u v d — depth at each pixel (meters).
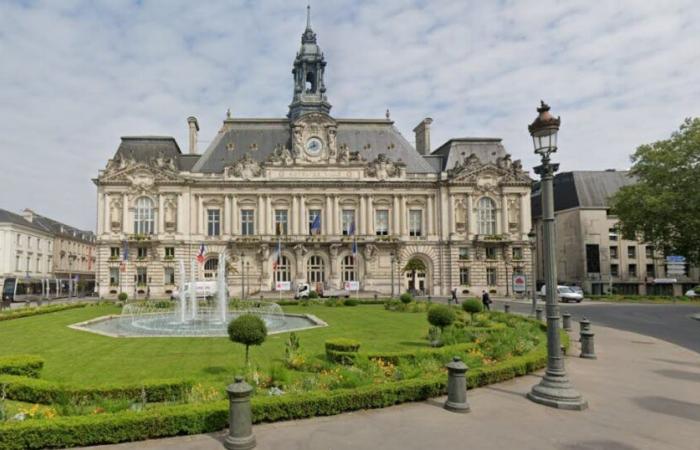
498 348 19.20
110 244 72.38
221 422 11.58
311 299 57.44
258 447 10.54
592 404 13.66
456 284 76.56
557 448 10.42
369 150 80.38
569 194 89.69
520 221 78.00
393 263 75.50
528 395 14.25
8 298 66.75
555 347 13.95
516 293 75.25
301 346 23.11
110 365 18.91
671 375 17.47
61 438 10.41
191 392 13.23
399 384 13.72
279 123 81.38
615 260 85.62
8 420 10.88
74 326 32.06
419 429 11.61
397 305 46.22
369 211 76.62
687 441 10.80
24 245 91.31
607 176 90.12
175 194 73.56
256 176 75.50
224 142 78.88
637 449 10.34
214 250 73.88
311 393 12.79
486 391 14.99
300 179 75.69
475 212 78.19
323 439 10.98
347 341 19.50
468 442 10.77
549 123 14.33
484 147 82.50
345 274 75.88
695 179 59.91
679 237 62.41
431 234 77.75
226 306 47.62
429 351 18.34
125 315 41.75
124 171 73.00
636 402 13.88
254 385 14.30
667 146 63.47
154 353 21.47
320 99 80.31
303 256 74.69
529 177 78.56
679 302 61.31
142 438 10.96
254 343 17.48
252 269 74.00
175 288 72.31
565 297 62.47
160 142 77.94
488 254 77.81
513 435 11.20
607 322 36.38
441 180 77.56
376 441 10.86
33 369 15.51
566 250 89.75
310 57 80.19
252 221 75.94
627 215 66.62
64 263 112.00
